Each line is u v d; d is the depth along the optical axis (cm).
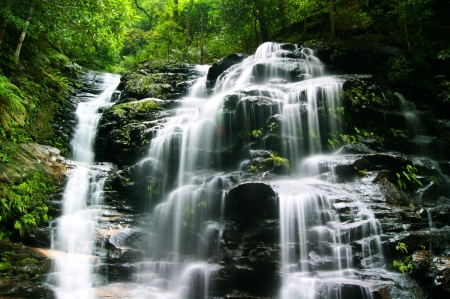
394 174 794
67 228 718
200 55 1844
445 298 500
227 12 1588
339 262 565
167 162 917
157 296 573
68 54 1798
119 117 1151
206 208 712
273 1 1590
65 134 1148
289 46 1291
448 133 1020
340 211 636
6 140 850
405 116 1016
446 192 823
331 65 1217
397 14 1318
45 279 579
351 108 969
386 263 558
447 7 1489
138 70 1489
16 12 1055
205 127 934
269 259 582
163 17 2280
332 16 1349
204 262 641
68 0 1070
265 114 887
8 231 686
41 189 798
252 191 652
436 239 602
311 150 889
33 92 1128
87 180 890
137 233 717
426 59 1339
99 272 621
